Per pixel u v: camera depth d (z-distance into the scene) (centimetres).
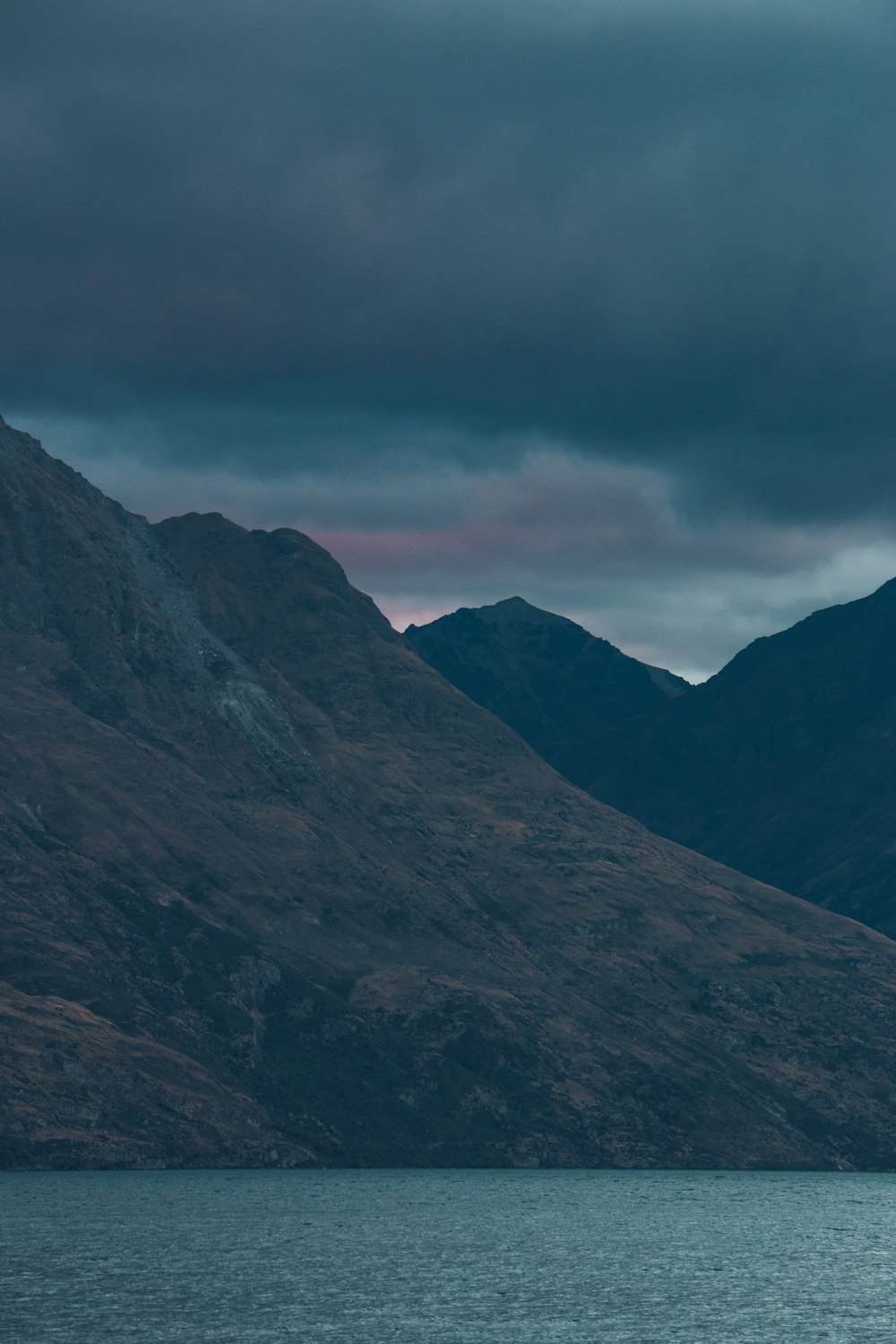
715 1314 17562
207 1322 16175
